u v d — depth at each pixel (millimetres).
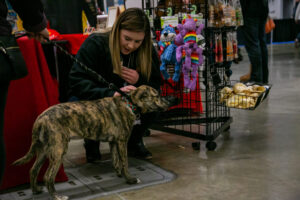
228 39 2920
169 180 2152
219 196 1900
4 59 1364
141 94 2010
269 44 12305
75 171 2377
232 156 2557
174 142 3000
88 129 1918
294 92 4801
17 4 1496
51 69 2822
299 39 12172
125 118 2023
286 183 2043
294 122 3408
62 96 3111
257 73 4809
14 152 2055
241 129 3271
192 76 2807
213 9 2697
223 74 3100
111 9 3379
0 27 1378
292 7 13367
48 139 1792
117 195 1955
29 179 2145
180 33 2713
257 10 4527
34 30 1609
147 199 1893
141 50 2293
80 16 4102
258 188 1985
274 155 2539
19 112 2020
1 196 1982
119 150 2062
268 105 4168
